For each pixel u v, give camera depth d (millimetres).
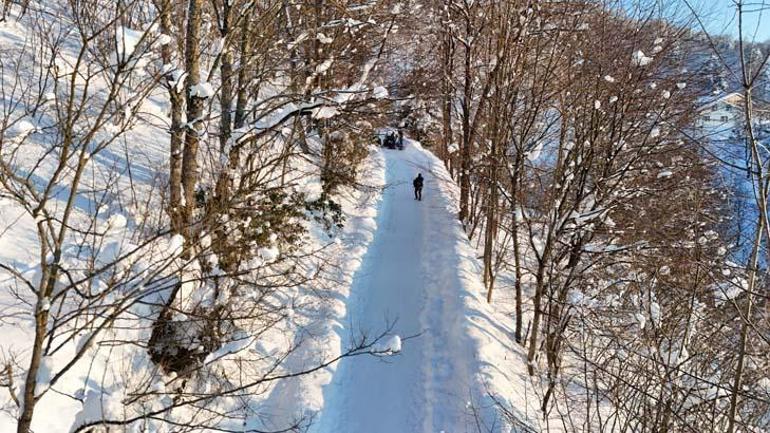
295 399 9617
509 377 11664
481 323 13719
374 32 15195
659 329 7551
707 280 8523
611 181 13234
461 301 14727
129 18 4656
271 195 8719
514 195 13453
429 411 10578
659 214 14469
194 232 5320
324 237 17141
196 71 8891
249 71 12156
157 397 6707
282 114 9914
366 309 14680
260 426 8852
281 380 10367
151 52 4445
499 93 13883
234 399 8984
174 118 8797
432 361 12398
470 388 10781
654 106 12570
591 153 12094
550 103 13422
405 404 10836
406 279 16922
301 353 11195
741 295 6426
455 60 23641
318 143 20750
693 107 11484
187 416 7625
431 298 15656
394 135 35719
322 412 9594
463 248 19453
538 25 14023
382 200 24312
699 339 7859
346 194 22188
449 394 11047
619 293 12469
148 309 6910
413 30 22938
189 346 7371
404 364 12195
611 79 11742
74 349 5137
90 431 4840
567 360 12242
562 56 13141
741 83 4797
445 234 20938
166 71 4770
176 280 6926
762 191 4879
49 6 13172
